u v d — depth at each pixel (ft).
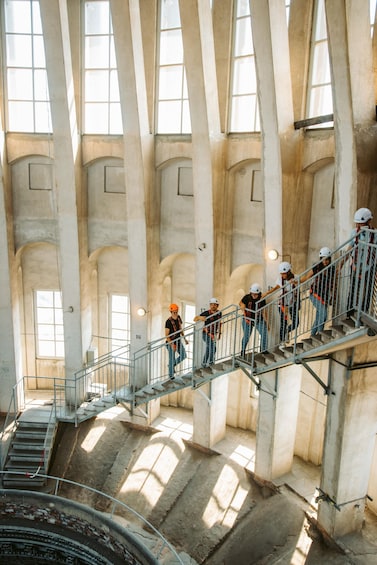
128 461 54.65
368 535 41.11
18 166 55.77
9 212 56.34
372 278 28.45
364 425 38.91
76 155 52.70
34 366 64.23
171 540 46.60
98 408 53.47
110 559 46.52
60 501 48.83
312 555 40.27
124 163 51.88
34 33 50.96
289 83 40.32
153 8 48.34
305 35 40.63
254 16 38.37
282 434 46.80
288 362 36.50
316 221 43.75
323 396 47.67
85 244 56.85
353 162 34.30
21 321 62.59
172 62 49.16
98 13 49.80
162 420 58.75
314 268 35.17
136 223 52.54
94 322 62.18
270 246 43.93
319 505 41.68
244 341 40.98
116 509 50.24
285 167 41.50
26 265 61.05
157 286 56.24
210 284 50.01
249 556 42.47
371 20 34.83
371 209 35.63
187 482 51.13
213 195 47.55
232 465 50.83
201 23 42.32
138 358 51.49
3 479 52.34
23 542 49.73
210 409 51.80
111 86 51.31
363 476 40.34
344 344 31.86
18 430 55.93
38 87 52.65
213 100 45.42
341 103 33.81
